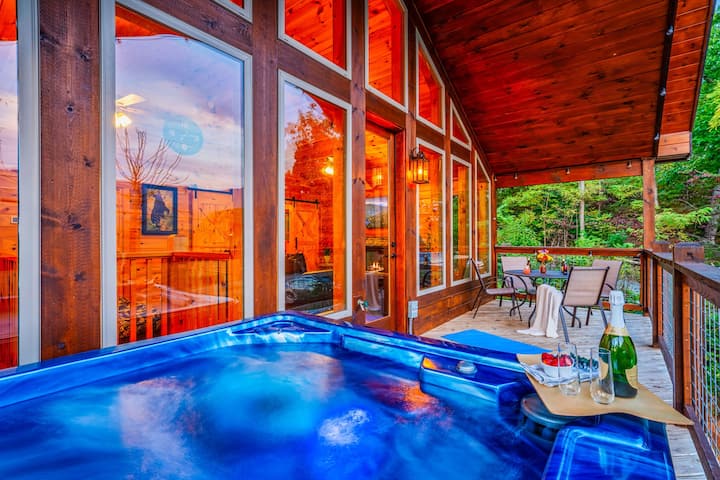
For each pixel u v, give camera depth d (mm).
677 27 3953
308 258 3305
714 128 9898
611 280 5367
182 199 2938
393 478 979
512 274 5230
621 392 1085
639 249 5609
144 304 2975
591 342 4074
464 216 5773
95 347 1760
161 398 1420
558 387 1142
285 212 2977
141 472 1016
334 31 3354
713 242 10289
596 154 5820
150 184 2945
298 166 3098
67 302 1678
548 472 813
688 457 1985
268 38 2650
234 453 1102
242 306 2520
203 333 1819
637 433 926
